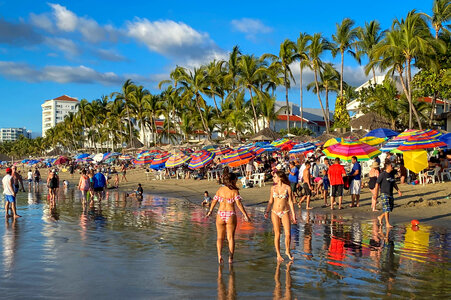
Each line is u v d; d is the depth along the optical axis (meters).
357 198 17.22
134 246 10.24
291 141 32.75
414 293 6.30
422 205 16.00
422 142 19.70
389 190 12.21
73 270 7.89
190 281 7.06
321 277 7.21
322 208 17.30
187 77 55.72
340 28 53.03
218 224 8.37
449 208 15.24
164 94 71.81
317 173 21.53
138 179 45.12
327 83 61.66
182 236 11.67
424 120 42.97
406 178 22.91
